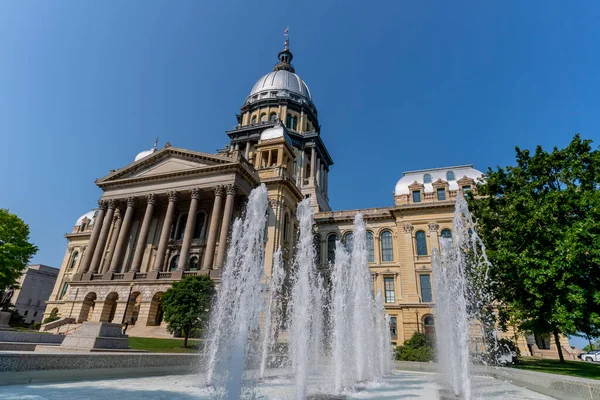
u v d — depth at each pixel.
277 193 47.03
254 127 71.12
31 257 48.91
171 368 17.38
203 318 27.14
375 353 19.77
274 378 16.22
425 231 48.62
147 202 47.19
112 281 42.34
